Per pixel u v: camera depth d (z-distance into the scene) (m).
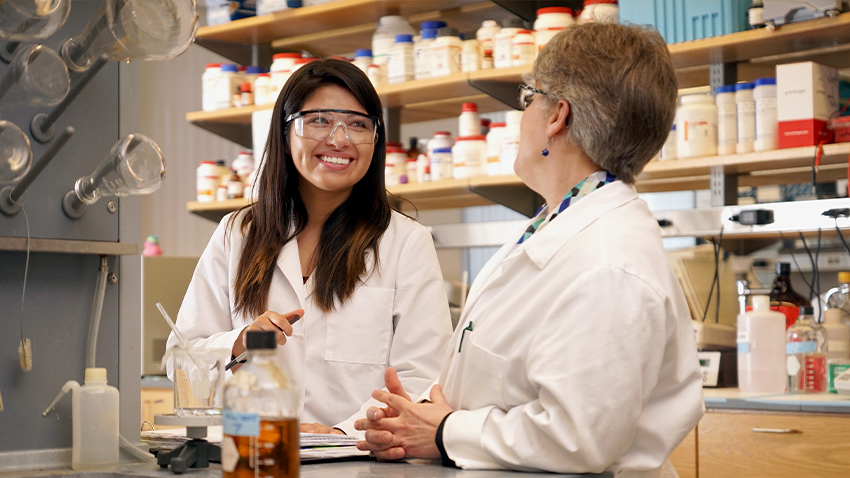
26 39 1.27
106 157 1.37
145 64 5.39
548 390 1.16
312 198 2.02
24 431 1.33
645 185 3.42
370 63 3.55
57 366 1.38
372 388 1.91
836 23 2.56
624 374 1.14
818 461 2.23
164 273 3.75
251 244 1.99
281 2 3.69
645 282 1.17
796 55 2.93
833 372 2.49
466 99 3.71
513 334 1.27
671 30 2.89
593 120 1.29
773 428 2.31
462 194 3.61
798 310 2.76
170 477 1.18
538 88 1.36
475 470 1.22
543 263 1.27
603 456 1.14
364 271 1.94
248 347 1.00
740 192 3.41
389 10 3.61
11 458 1.31
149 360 3.69
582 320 1.16
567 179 1.36
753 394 2.49
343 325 1.92
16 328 1.34
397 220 2.04
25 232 1.34
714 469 2.41
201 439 1.29
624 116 1.28
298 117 1.89
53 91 1.28
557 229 1.29
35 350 1.36
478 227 3.52
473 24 3.67
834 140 2.69
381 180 2.01
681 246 3.39
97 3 1.44
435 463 1.33
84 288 1.43
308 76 1.92
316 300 1.92
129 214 1.49
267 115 3.67
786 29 2.66
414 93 3.46
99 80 1.45
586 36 1.33
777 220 2.74
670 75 1.32
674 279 1.25
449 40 3.30
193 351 1.29
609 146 1.29
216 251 2.03
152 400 3.55
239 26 3.85
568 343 1.16
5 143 1.20
